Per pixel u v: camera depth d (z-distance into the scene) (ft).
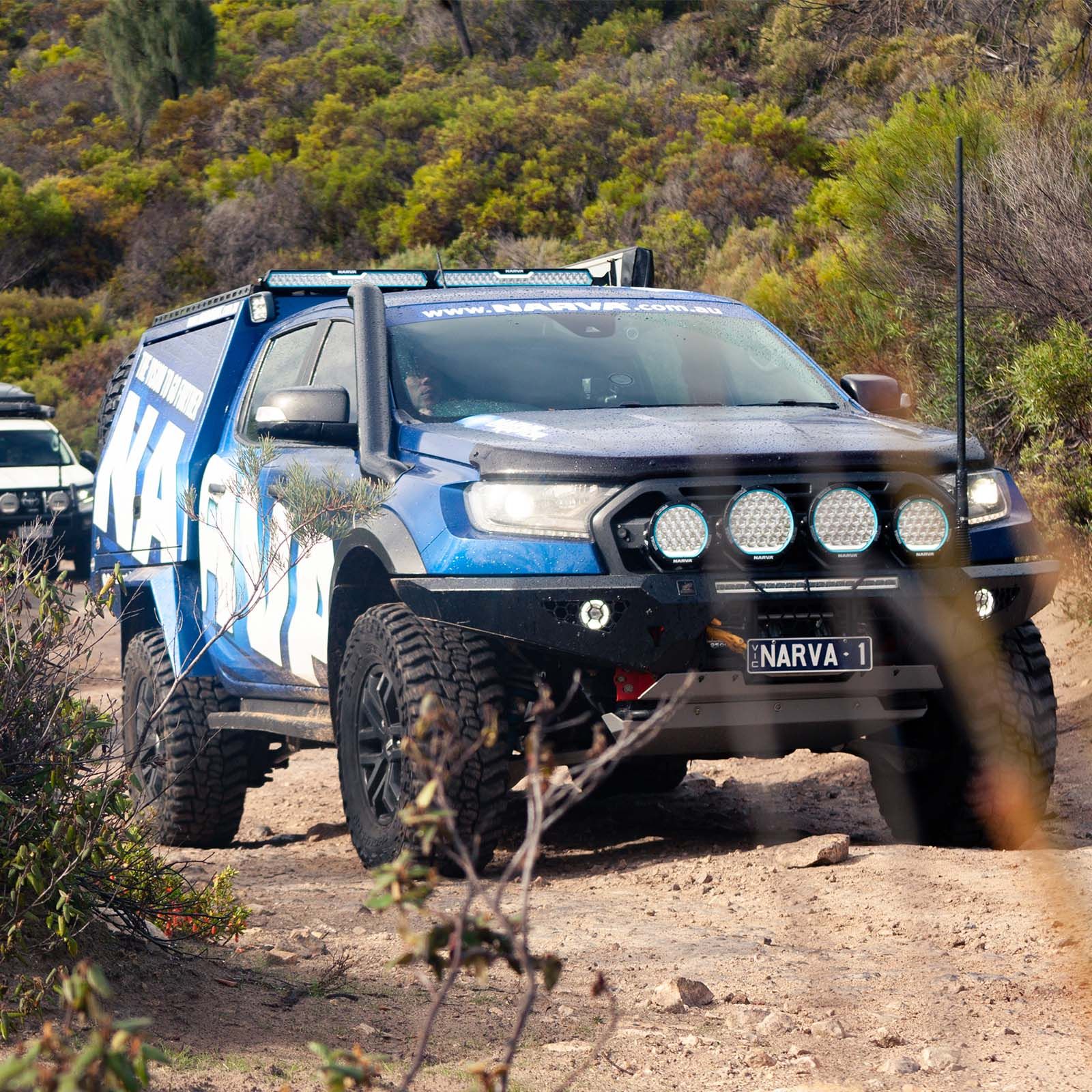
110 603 24.93
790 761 50.49
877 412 38.86
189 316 52.13
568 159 236.63
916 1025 21.50
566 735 32.01
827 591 30.22
